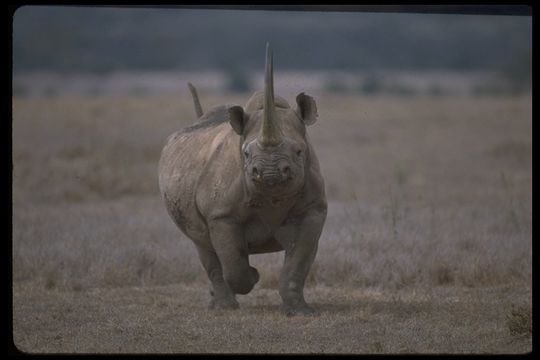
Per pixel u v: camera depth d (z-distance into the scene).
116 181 68.38
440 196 63.12
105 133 96.12
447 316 35.06
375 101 184.12
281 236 34.22
